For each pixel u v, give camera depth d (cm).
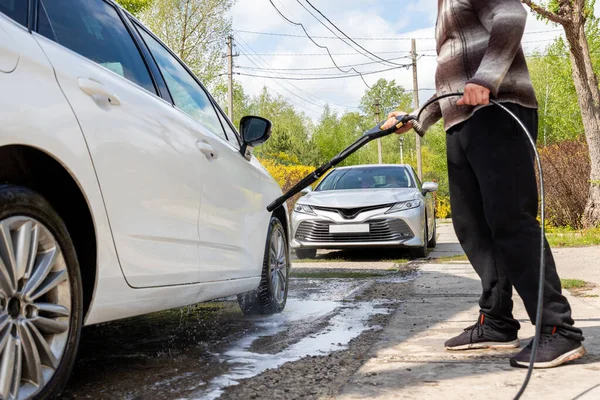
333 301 412
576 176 1130
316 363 238
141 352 262
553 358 212
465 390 190
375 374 215
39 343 167
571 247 800
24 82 162
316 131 6669
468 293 421
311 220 737
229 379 216
